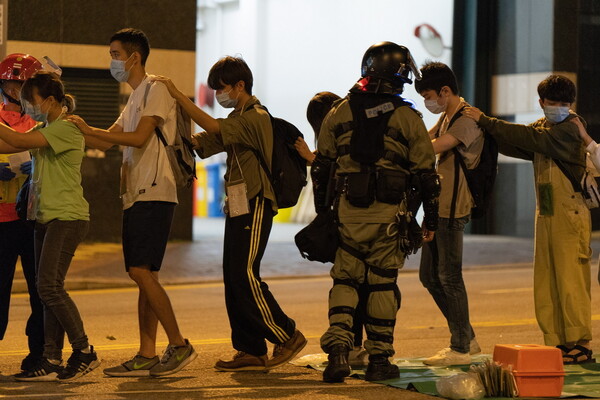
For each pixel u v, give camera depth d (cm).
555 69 6425
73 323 2005
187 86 5825
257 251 2069
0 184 2075
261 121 2056
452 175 2191
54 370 2023
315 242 1977
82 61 5562
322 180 1997
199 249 5512
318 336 2819
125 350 2545
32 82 1964
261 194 2064
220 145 2145
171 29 5775
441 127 2250
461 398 1823
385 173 1923
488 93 6694
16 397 1841
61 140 1947
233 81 2091
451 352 2256
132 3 5675
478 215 2225
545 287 2272
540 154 2267
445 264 2214
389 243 1953
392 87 1964
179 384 1988
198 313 3359
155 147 2034
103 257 5019
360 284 2048
